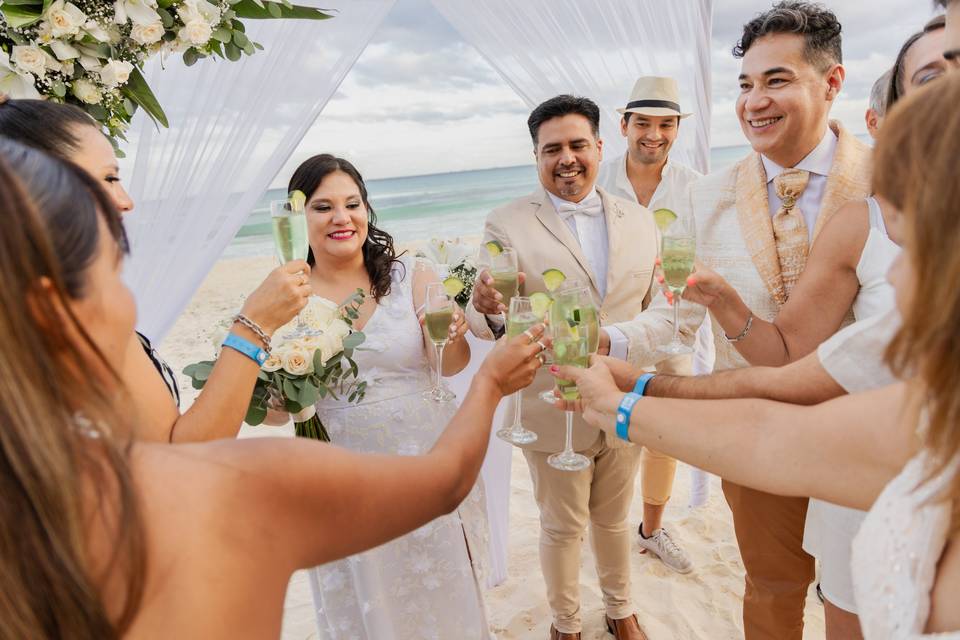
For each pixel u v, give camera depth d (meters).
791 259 2.02
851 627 1.71
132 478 0.67
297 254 1.81
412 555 2.12
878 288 1.70
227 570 0.70
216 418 1.39
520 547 3.56
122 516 0.64
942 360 0.66
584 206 2.66
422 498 0.95
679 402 1.23
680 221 2.13
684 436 1.17
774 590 2.17
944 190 0.63
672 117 3.56
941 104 0.65
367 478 0.85
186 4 1.82
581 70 3.78
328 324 1.93
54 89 1.73
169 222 2.66
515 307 1.76
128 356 1.24
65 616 0.62
